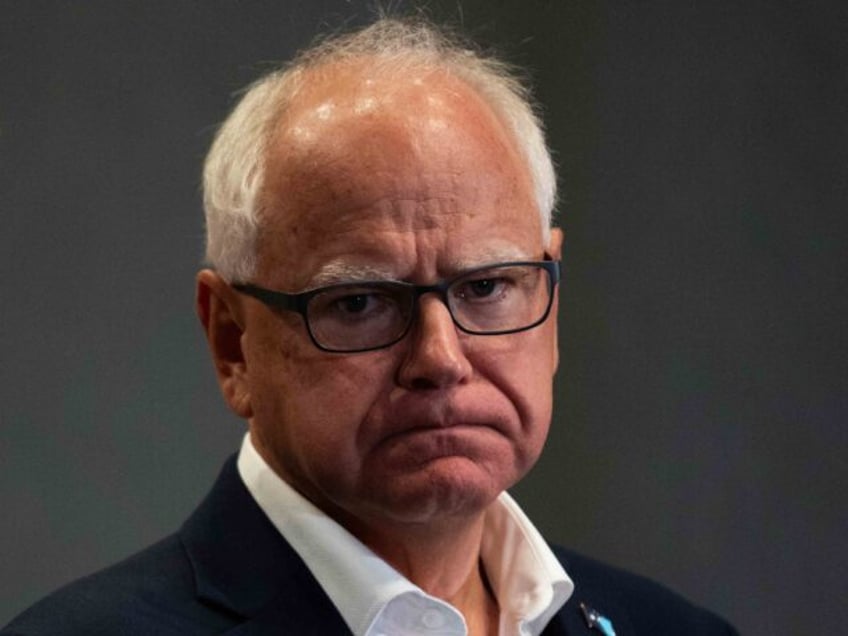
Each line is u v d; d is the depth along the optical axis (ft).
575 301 20.84
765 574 20.36
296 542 11.21
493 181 10.73
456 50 11.90
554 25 20.72
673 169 20.65
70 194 17.60
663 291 20.63
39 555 17.35
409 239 10.37
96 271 17.76
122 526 17.89
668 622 13.94
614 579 14.12
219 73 18.52
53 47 17.51
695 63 20.59
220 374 11.71
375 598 10.98
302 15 19.04
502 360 10.69
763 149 20.40
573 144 20.79
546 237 11.62
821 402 20.13
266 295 10.74
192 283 18.35
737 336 20.47
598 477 20.83
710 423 20.53
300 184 10.57
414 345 10.45
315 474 10.73
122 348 17.92
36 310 17.38
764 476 20.38
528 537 12.51
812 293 20.20
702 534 20.56
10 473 17.19
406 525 11.15
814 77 20.20
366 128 10.56
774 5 20.42
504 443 10.77
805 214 20.24
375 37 11.82
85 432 17.69
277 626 10.84
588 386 20.88
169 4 18.25
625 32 20.74
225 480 11.94
